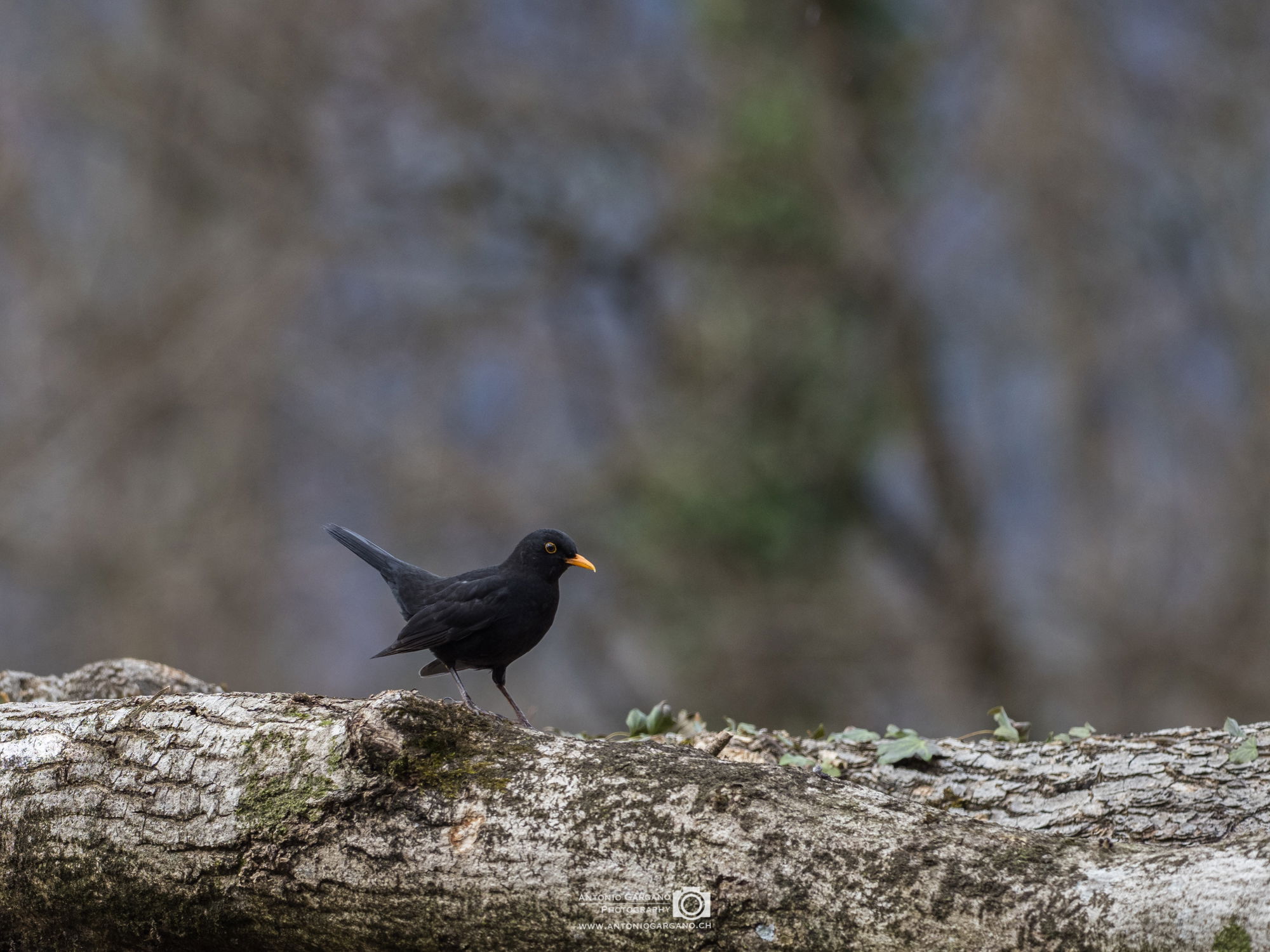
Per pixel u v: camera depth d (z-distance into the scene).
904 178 19.81
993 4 18.72
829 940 3.09
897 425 19.44
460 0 22.09
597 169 22.95
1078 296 19.41
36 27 22.09
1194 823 4.46
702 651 18.34
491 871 3.36
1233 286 19.20
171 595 20.12
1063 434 20.02
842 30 18.95
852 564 19.28
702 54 20.33
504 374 24.19
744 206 18.94
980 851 3.13
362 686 23.19
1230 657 17.75
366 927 3.48
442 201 22.83
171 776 3.77
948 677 19.12
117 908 3.80
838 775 4.91
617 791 3.40
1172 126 19.58
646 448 19.41
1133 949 2.85
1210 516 18.66
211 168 21.91
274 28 21.38
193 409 21.27
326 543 22.36
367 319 23.36
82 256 22.20
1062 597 19.08
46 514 20.55
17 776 4.00
